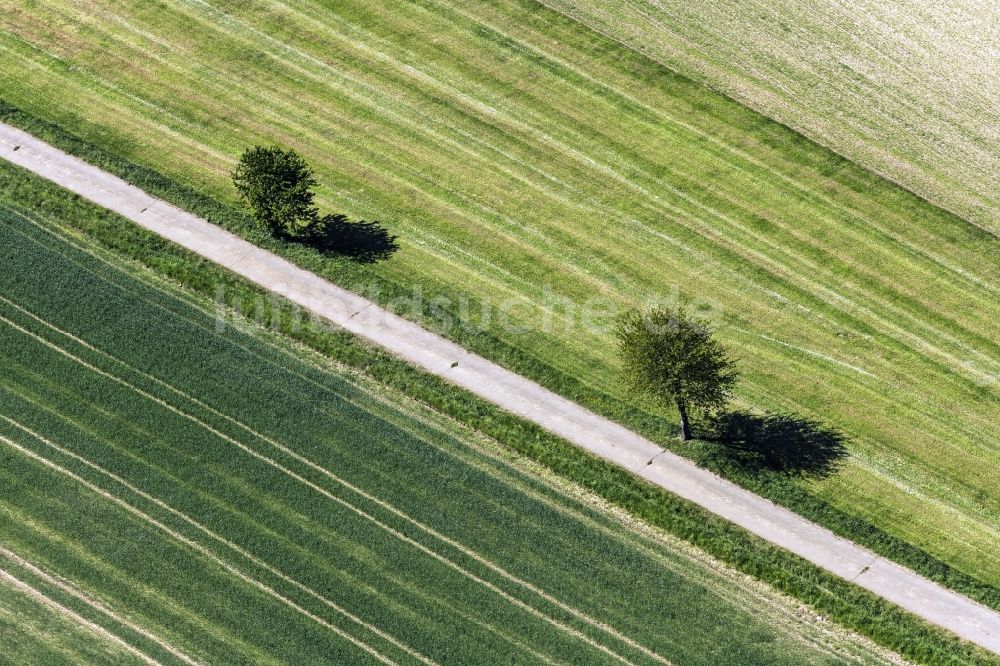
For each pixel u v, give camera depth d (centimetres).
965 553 9988
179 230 11800
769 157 12862
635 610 9500
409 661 9212
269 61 13475
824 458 10519
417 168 12569
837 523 9956
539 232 12100
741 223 12319
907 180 12794
